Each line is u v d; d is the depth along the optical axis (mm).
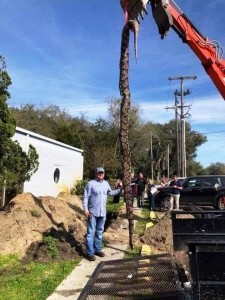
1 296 5969
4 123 10984
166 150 76250
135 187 21469
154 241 9758
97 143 50375
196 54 8672
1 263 7785
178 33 8578
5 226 9312
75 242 9211
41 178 20750
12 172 11523
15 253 8336
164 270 5484
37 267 7508
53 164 22812
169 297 4492
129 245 9250
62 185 24625
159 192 19891
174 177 18344
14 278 6867
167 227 10109
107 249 9156
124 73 7672
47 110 56531
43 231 9539
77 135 39312
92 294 4941
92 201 8383
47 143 21672
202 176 20422
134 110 61312
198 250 3840
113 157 44156
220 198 19734
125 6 7234
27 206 10766
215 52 8680
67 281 6754
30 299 5887
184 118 45594
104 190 8469
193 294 3797
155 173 75875
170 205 18812
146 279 5238
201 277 3803
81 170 29422
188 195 20406
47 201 13117
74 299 5906
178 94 46750
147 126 63531
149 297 4652
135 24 7004
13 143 11320
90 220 8281
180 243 6246
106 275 5586
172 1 8500
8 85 11148
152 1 7488
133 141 62375
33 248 8547
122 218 15375
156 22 7566
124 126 7859
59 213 12125
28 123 51469
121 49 7656
